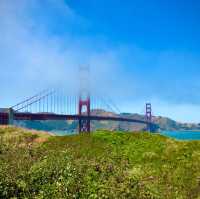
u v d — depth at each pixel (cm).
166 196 2019
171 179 2278
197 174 2305
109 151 2680
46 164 2141
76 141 2969
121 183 1947
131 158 2591
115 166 2250
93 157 2527
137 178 2117
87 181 1912
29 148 2841
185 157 2547
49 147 2914
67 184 1803
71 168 2045
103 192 1789
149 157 2575
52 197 1705
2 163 2236
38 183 1872
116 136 2919
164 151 2658
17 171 2020
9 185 1789
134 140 2864
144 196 1869
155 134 2967
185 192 2123
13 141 3228
